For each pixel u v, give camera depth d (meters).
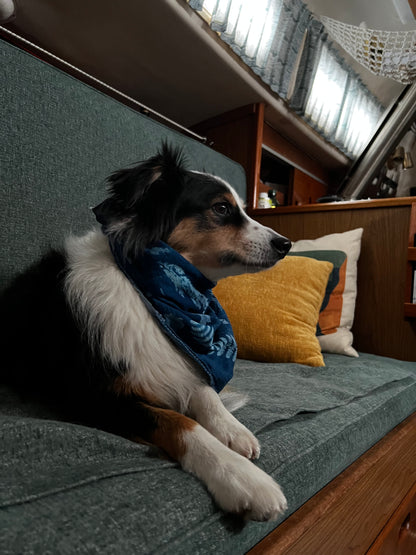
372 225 2.02
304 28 2.34
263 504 0.51
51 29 1.90
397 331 1.92
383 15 1.83
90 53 2.08
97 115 1.46
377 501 0.76
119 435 0.70
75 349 0.82
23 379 1.03
